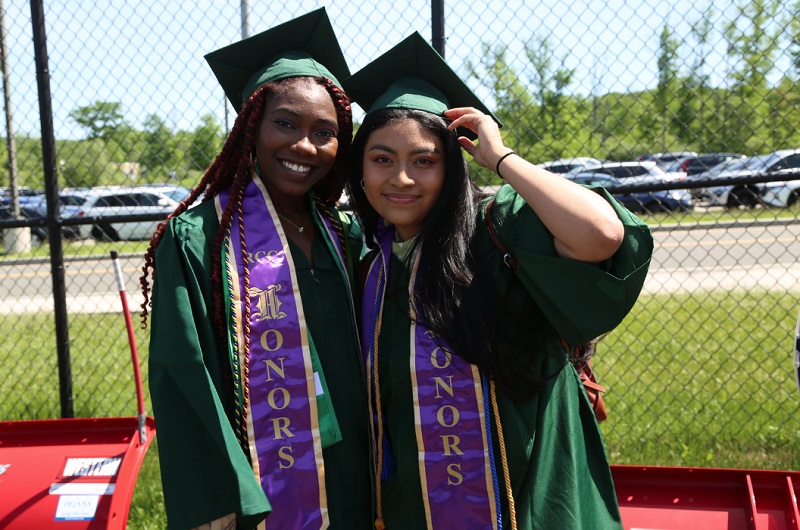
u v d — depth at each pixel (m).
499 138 2.22
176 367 2.11
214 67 2.59
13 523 3.02
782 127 4.41
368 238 2.51
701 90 4.84
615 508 2.39
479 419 2.24
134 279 10.78
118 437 3.29
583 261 2.08
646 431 4.89
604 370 6.05
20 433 3.30
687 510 2.90
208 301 2.24
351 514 2.38
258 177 2.39
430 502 2.26
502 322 2.21
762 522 2.83
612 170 4.71
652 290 9.45
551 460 2.27
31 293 11.52
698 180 3.95
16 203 5.29
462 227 2.25
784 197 5.71
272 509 2.20
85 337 7.77
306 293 2.37
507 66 4.27
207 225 2.30
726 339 6.34
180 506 2.10
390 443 2.36
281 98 2.33
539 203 2.07
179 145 4.93
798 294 8.75
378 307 2.36
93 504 3.04
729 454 4.53
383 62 2.47
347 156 2.42
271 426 2.23
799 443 4.60
